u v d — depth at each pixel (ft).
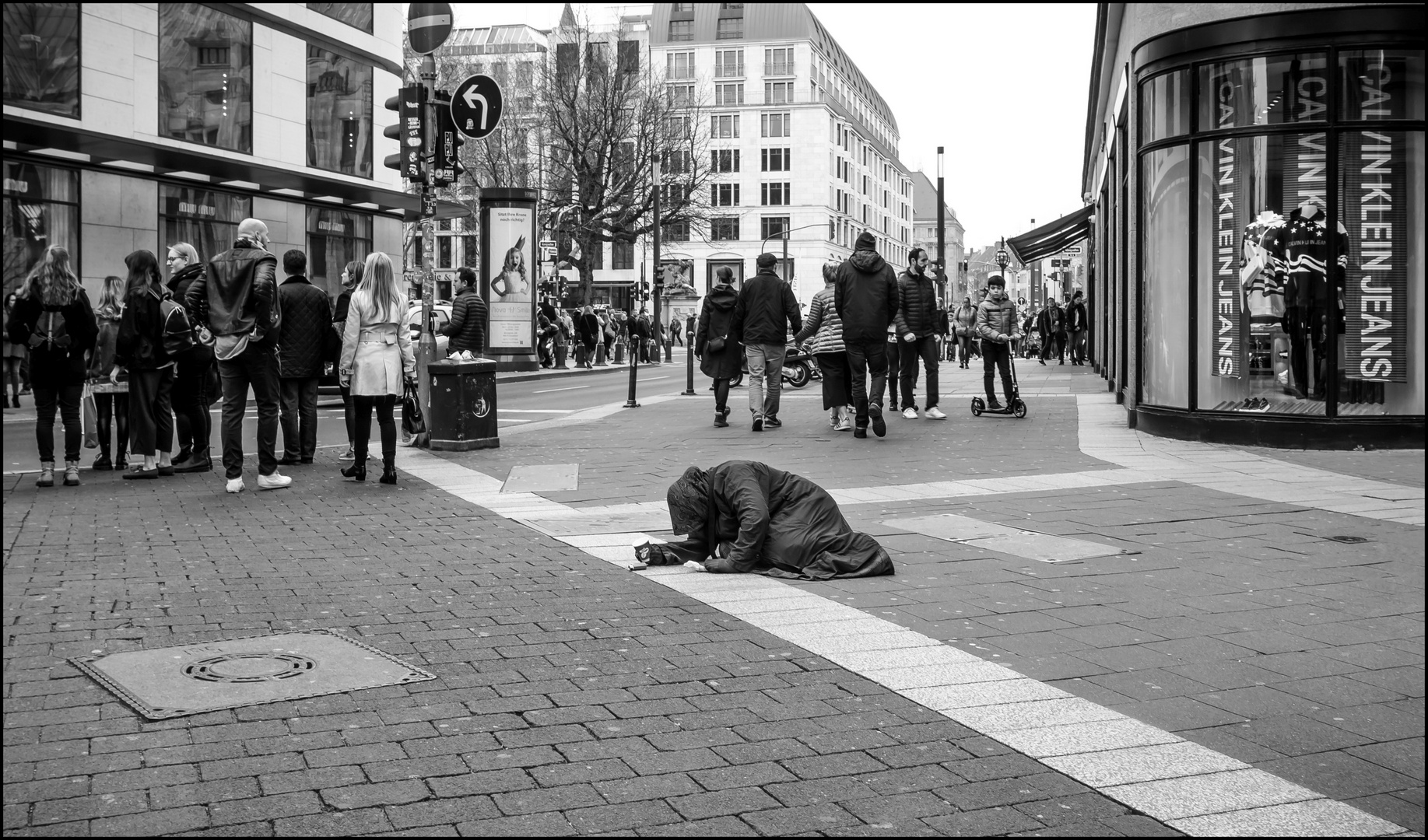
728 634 17.35
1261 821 10.89
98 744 12.57
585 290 167.94
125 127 74.08
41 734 12.86
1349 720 13.73
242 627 17.61
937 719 13.66
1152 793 11.54
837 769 12.07
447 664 15.70
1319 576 21.01
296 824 10.57
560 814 10.85
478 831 10.46
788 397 67.26
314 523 27.12
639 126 167.53
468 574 21.50
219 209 82.07
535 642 16.83
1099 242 89.30
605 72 163.32
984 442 41.88
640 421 53.31
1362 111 38.42
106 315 36.42
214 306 31.50
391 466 33.42
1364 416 38.60
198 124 80.23
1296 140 39.17
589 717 13.60
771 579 21.12
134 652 16.10
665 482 33.58
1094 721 13.62
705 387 84.74
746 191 337.72
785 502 22.15
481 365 41.39
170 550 23.75
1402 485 31.07
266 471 32.48
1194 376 41.42
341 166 95.66
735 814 10.93
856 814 10.98
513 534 25.66
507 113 169.07
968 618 18.34
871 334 42.70
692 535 22.43
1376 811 11.13
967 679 15.21
